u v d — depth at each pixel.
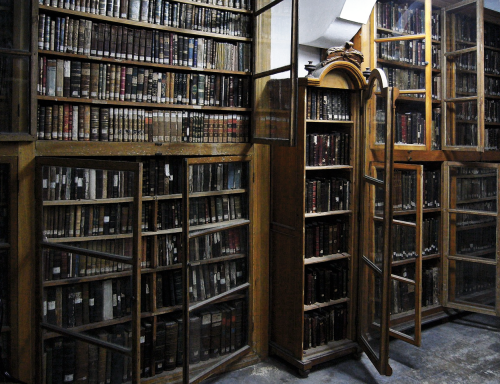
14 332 2.55
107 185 2.40
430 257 4.25
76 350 2.60
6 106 2.45
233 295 3.22
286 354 3.36
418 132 3.96
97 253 2.42
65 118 2.63
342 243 3.60
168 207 3.01
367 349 3.35
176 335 3.07
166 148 2.93
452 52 4.14
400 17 3.90
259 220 3.40
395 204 3.77
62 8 2.55
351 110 3.51
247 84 3.24
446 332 4.11
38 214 2.55
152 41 2.86
